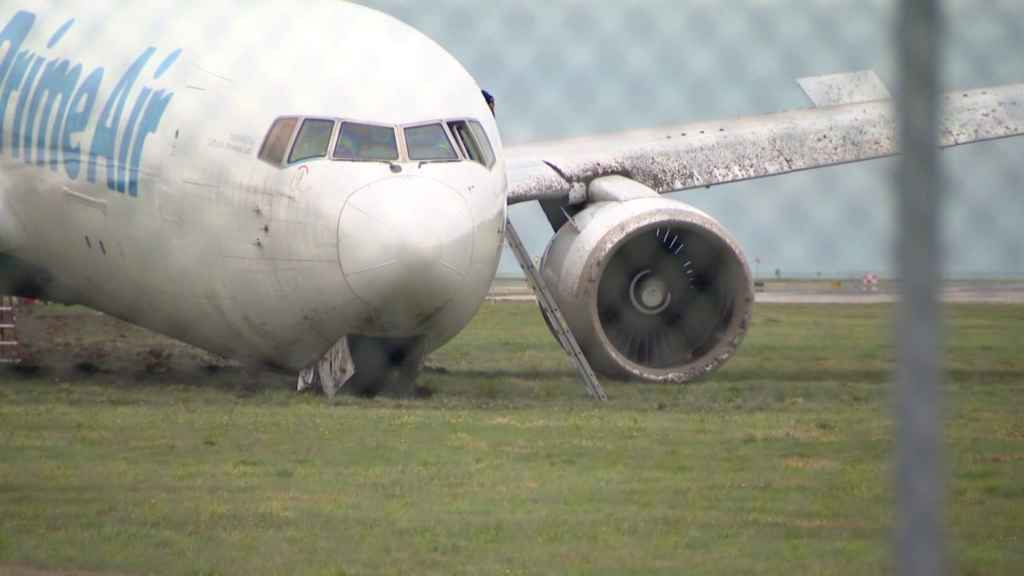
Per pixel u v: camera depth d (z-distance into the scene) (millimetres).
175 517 28984
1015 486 33281
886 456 37469
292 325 50719
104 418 43562
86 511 29516
